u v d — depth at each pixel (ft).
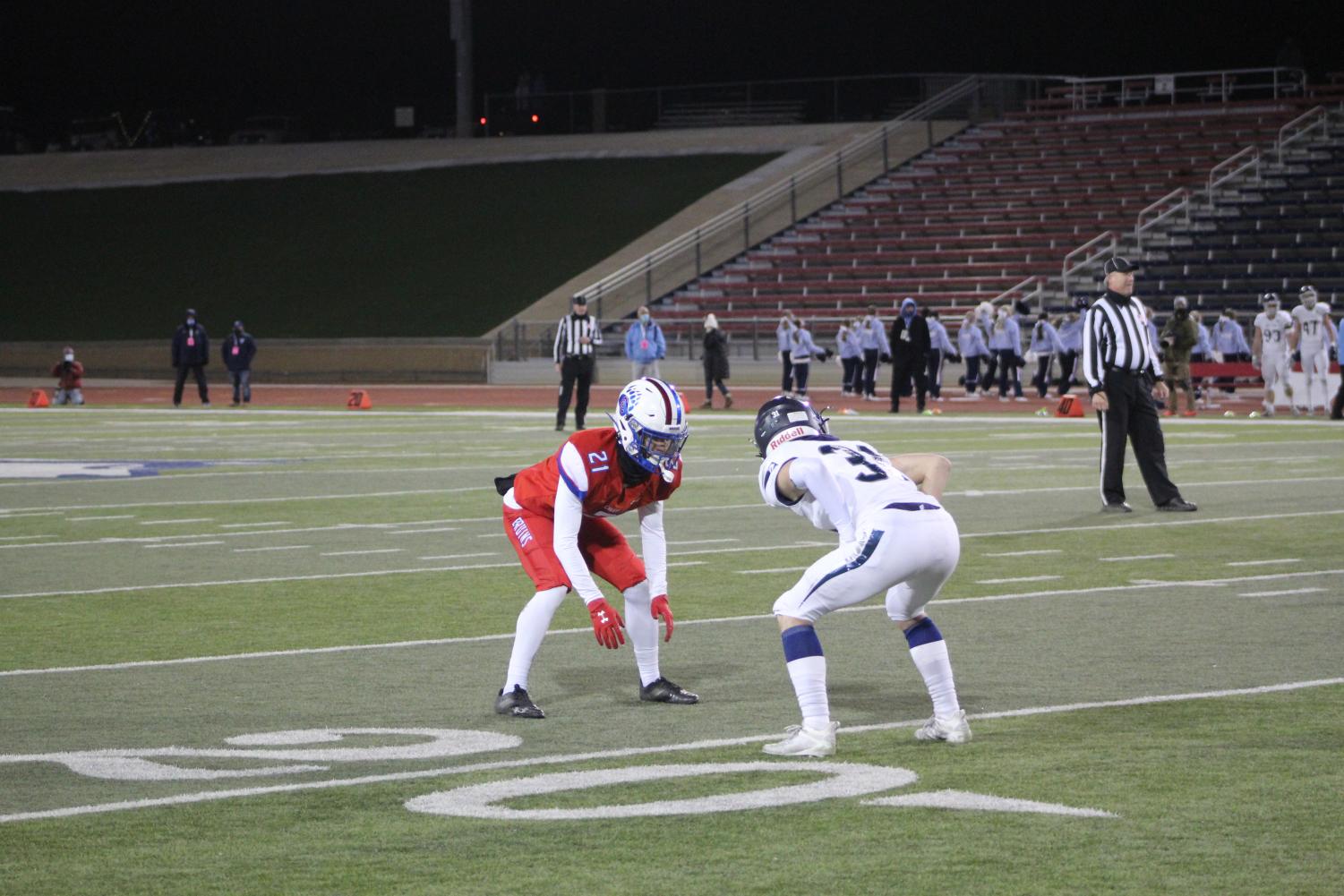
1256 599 66.49
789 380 242.17
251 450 150.41
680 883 31.19
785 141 367.66
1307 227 276.21
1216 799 36.91
